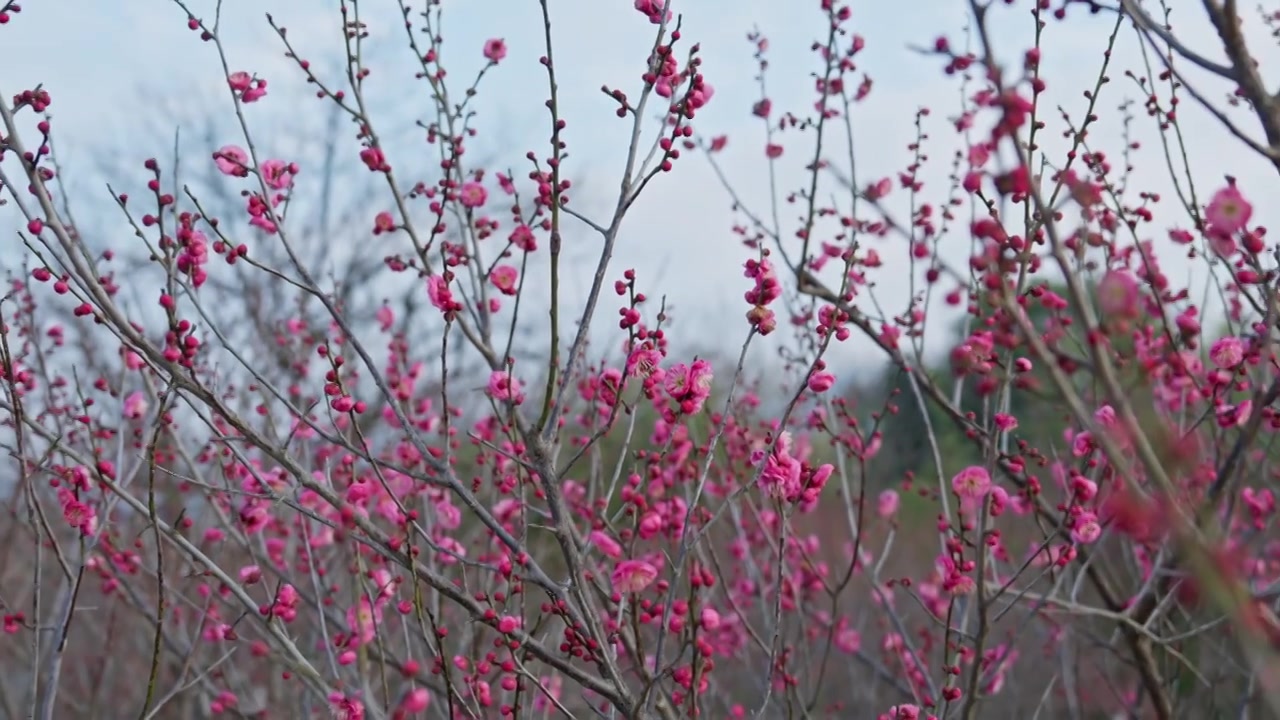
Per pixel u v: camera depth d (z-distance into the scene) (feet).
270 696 18.97
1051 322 13.12
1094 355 6.26
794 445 17.62
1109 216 14.30
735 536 19.56
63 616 13.10
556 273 10.97
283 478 13.97
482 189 14.28
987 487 11.16
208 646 19.58
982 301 13.50
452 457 14.83
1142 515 6.30
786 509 13.42
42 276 11.01
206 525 18.83
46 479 20.54
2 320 11.10
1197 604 13.70
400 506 10.33
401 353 18.16
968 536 14.53
